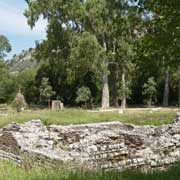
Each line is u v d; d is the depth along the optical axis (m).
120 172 10.94
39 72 75.50
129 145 16.48
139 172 10.99
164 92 70.25
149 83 67.75
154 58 10.41
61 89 72.88
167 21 9.81
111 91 67.69
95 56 56.69
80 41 56.19
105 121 33.44
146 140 16.80
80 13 58.09
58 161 13.00
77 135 18.86
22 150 15.31
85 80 70.25
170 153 15.70
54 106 56.44
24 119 31.86
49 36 61.56
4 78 81.75
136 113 38.50
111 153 14.66
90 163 13.36
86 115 36.97
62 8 59.81
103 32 60.03
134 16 10.74
